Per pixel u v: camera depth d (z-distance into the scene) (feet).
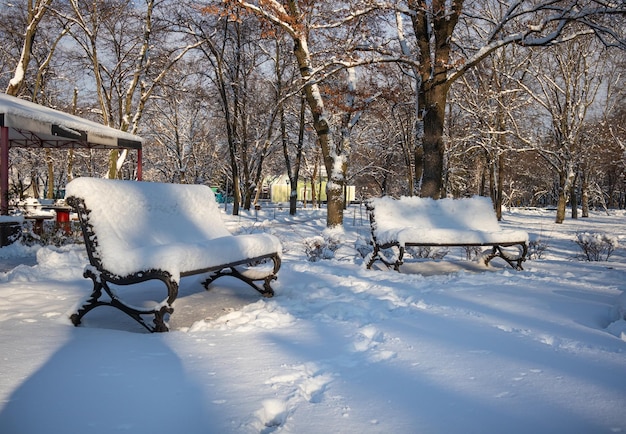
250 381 8.68
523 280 21.20
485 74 86.02
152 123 119.44
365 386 8.58
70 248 33.76
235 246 15.37
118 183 14.64
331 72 45.78
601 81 94.17
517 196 192.75
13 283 19.48
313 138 107.65
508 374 9.07
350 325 13.34
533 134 106.83
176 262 12.60
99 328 12.81
